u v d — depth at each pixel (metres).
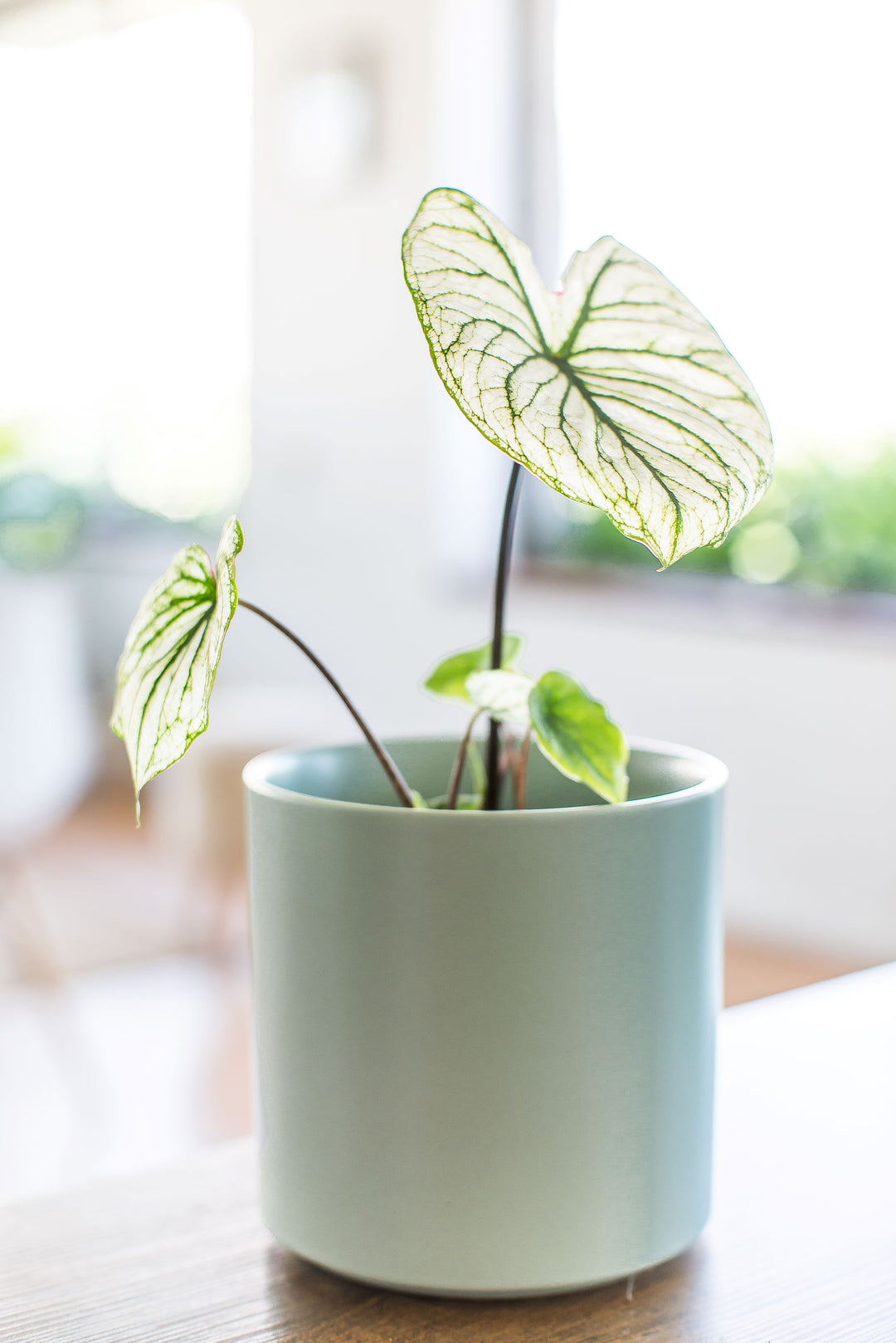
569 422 0.38
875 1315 0.43
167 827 2.34
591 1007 0.42
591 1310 0.43
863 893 2.74
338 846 0.42
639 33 3.06
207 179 4.07
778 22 2.83
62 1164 1.66
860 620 2.77
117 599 4.43
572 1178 0.42
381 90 3.51
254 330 3.92
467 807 0.54
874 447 2.78
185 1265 0.46
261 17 3.79
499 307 0.36
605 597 3.19
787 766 2.85
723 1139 0.56
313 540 3.84
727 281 2.95
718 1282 0.45
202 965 2.48
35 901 2.87
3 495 4.48
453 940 0.41
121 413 4.39
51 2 4.32
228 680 4.09
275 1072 0.45
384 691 3.71
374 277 3.59
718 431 0.37
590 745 0.44
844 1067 0.63
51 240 4.43
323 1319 0.43
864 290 2.75
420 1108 0.42
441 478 3.52
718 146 2.94
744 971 2.62
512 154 3.31
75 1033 2.13
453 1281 0.42
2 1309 0.43
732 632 2.93
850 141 2.74
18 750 1.79
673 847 0.43
